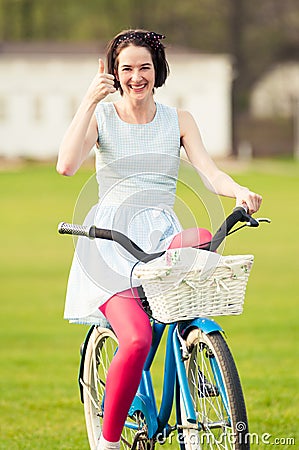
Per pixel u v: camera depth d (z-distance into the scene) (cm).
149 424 699
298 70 10300
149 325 673
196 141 724
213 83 8344
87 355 778
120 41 706
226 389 634
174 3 10712
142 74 700
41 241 3444
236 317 1814
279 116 10306
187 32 10781
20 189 5822
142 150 711
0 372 1341
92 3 10800
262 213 4306
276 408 1023
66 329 1753
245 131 10319
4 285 2364
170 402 689
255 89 10525
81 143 680
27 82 8088
